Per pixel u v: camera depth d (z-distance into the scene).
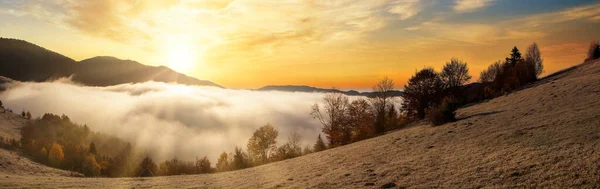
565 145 10.62
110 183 14.54
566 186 7.34
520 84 39.75
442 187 8.95
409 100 47.41
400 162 13.34
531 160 9.79
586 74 32.41
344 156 17.80
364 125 41.47
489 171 9.62
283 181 12.88
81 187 13.11
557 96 23.45
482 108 28.53
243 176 15.66
